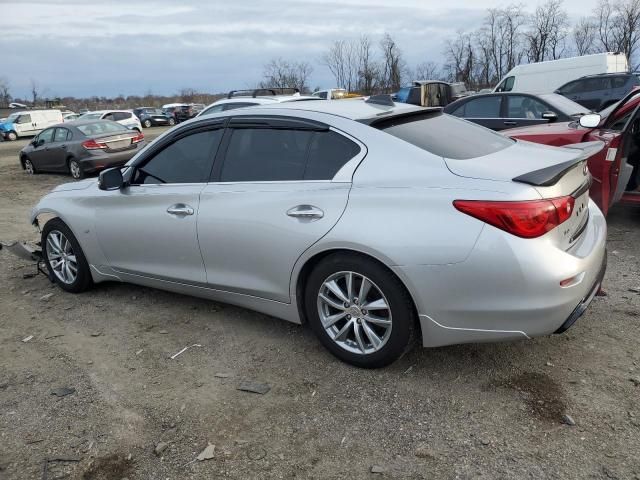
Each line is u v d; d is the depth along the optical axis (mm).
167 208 3906
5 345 3908
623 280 4477
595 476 2383
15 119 34031
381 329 3205
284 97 10672
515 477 2408
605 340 3486
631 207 6941
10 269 5605
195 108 40969
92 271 4629
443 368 3262
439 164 2998
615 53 17719
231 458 2629
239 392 3160
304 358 3484
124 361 3586
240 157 3668
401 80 45344
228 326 3990
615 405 2840
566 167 2855
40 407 3109
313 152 3369
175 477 2525
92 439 2809
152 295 4664
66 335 4020
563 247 2879
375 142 3182
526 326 2775
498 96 9984
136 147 13375
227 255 3639
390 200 2961
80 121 13672
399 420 2830
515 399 2939
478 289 2779
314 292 3316
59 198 4711
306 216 3211
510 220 2689
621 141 5281
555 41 43062
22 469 2619
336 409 2951
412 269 2879
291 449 2670
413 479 2438
